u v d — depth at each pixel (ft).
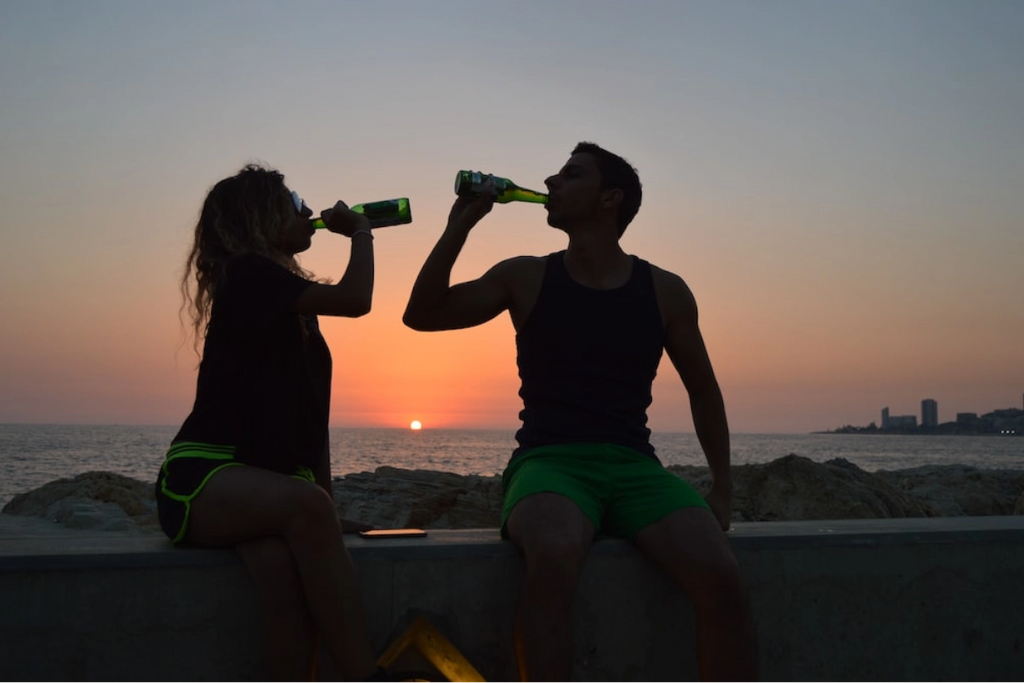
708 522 7.09
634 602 7.39
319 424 7.38
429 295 8.04
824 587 7.80
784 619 7.70
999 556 8.29
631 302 8.26
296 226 7.76
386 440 443.73
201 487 6.44
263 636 6.29
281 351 7.02
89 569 6.29
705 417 8.62
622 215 8.53
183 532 6.55
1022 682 8.25
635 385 8.12
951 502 21.53
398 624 6.93
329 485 7.73
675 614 7.48
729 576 6.73
